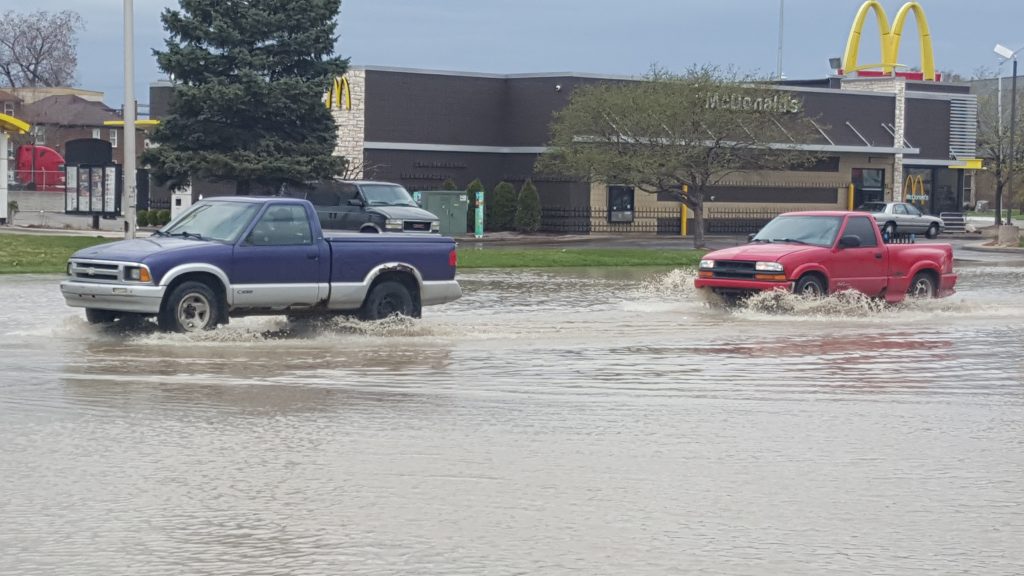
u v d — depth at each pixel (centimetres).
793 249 2239
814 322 2114
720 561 730
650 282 2988
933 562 734
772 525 810
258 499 860
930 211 7050
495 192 5656
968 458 1027
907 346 1792
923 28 7594
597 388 1365
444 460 991
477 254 3778
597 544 761
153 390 1294
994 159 7294
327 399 1260
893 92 6656
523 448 1041
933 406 1283
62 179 8000
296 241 1772
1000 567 725
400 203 3434
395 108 5566
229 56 4409
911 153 6581
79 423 1117
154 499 857
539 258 3688
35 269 2905
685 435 1107
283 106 4356
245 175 4328
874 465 995
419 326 1880
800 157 4956
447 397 1288
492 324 1992
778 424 1168
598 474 949
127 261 1670
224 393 1283
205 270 1697
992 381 1459
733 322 2088
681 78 4594
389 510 836
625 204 5756
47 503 844
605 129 4622
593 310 2261
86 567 707
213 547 748
